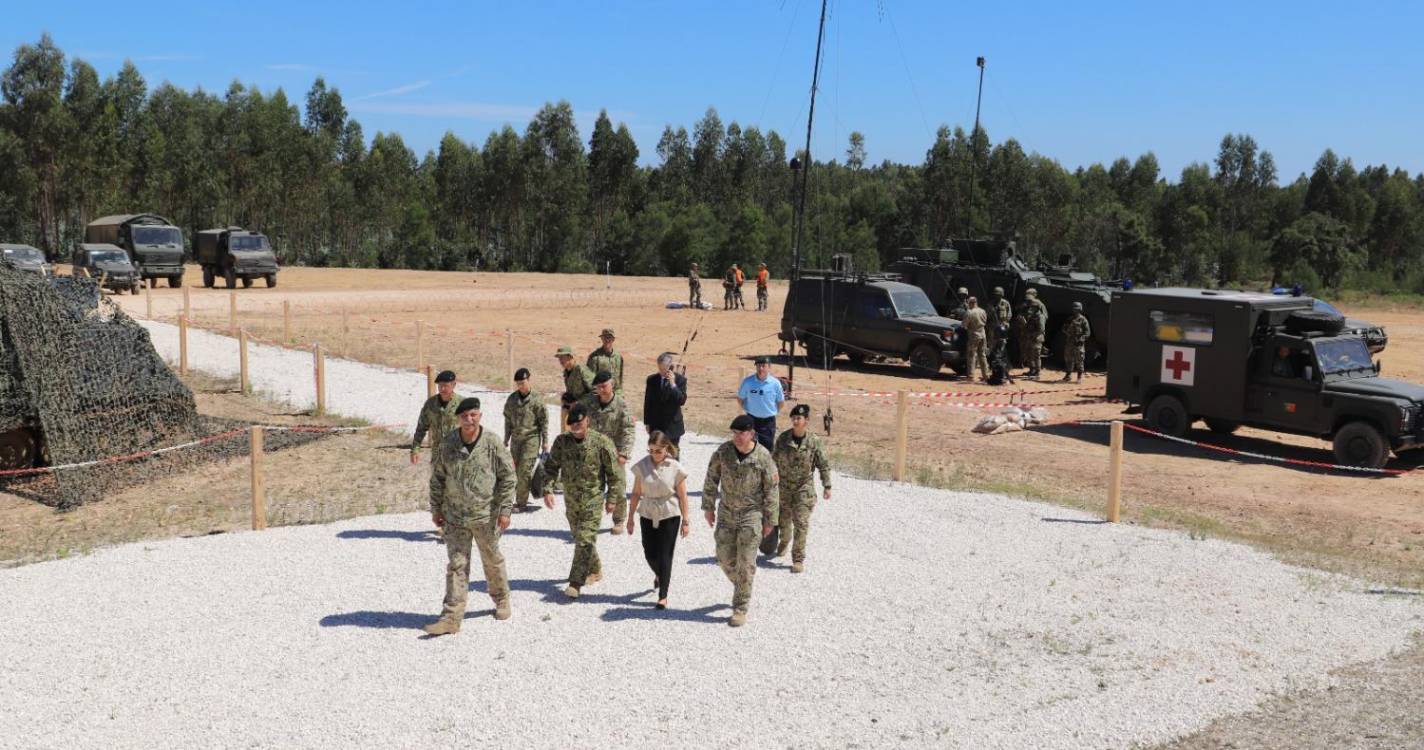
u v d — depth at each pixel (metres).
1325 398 16.53
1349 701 7.49
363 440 17.19
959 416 20.88
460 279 66.62
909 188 111.62
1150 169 134.50
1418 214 129.62
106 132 95.69
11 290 14.70
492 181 111.44
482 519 8.51
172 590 9.49
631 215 118.81
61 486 13.66
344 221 111.69
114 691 7.36
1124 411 21.38
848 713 7.18
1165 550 11.12
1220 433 19.36
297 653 8.05
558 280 68.50
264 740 6.66
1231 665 8.09
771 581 9.96
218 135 105.25
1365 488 15.04
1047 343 29.42
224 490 14.16
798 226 25.75
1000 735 6.88
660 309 46.31
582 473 9.22
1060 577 10.20
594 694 7.40
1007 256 30.55
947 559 10.74
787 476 10.08
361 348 29.12
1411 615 9.23
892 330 26.92
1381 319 49.75
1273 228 129.00
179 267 48.09
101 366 15.67
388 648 8.17
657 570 9.06
